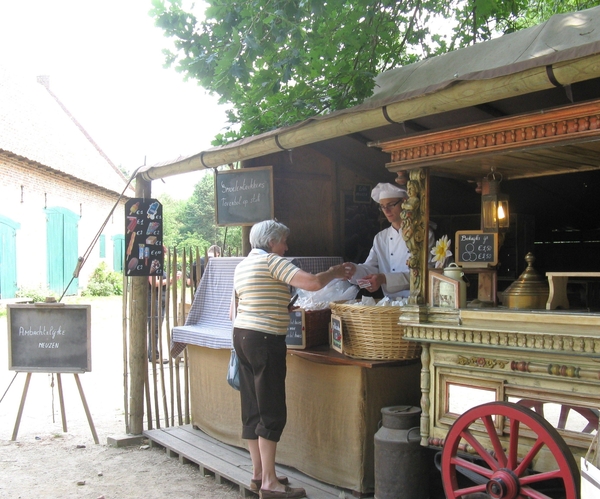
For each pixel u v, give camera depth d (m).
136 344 5.69
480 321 3.12
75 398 7.47
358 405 3.97
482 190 3.55
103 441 5.68
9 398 7.51
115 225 28.92
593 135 2.71
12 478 4.74
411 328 3.42
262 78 4.67
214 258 5.71
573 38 3.18
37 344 5.73
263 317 3.91
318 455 4.29
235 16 4.43
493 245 3.41
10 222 18.44
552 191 5.39
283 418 3.95
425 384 3.43
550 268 6.16
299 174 5.60
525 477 2.84
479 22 6.48
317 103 4.96
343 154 5.67
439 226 5.90
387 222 6.07
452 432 3.14
